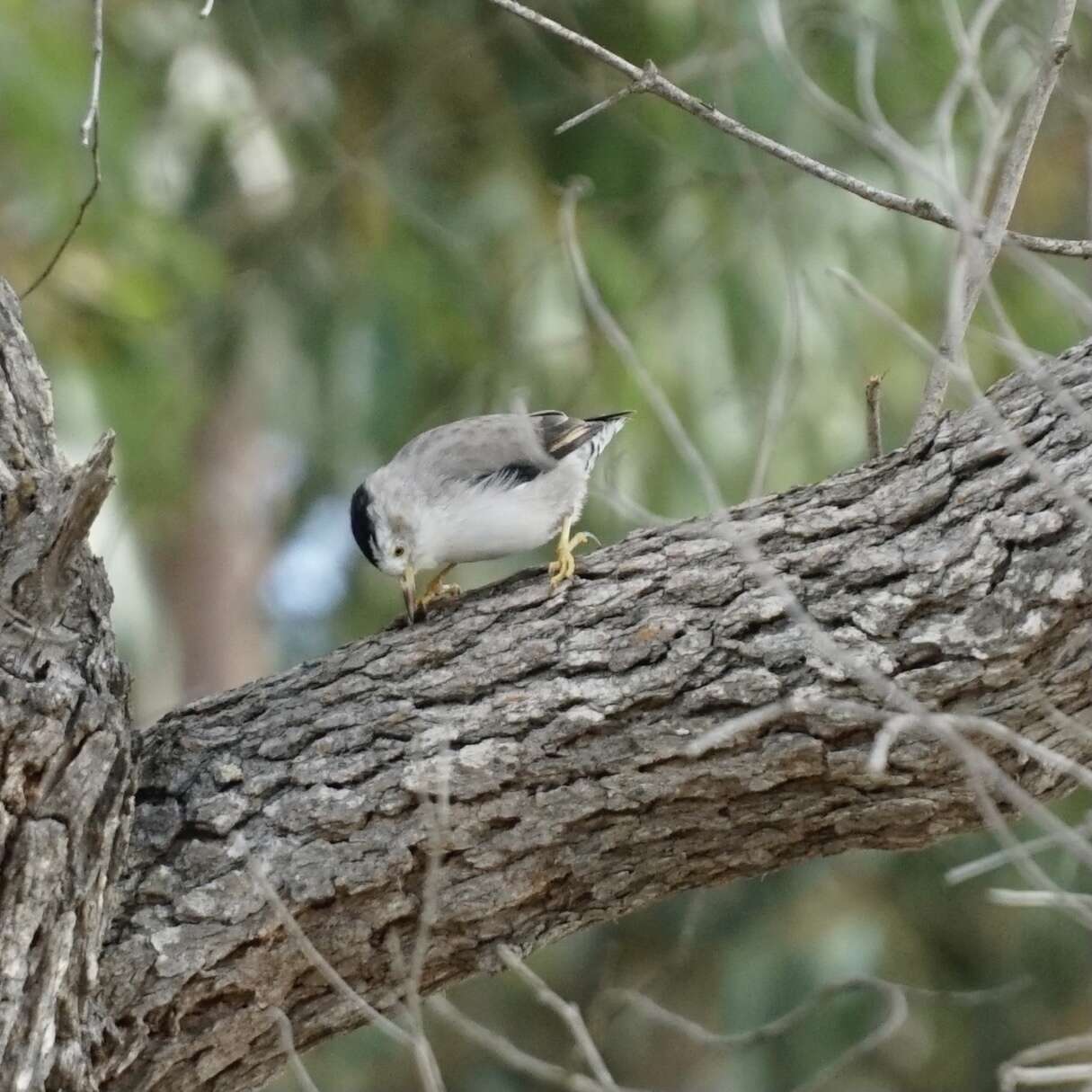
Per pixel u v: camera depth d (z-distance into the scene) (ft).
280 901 21.26
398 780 22.00
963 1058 51.13
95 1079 21.11
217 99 52.65
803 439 48.03
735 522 22.89
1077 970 50.72
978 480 21.85
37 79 41.68
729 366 49.01
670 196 50.37
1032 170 47.93
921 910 51.55
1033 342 49.06
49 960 20.07
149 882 21.80
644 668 22.02
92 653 20.70
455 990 56.08
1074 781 22.30
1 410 22.35
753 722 18.49
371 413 53.93
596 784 21.84
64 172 42.91
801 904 51.13
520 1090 55.06
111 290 44.32
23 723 19.83
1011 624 20.84
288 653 65.00
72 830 20.12
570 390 50.29
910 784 21.39
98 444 19.77
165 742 22.89
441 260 52.90
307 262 54.19
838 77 46.80
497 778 21.93
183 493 54.70
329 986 22.13
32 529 20.44
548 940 23.07
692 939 49.73
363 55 53.26
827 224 48.34
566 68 49.73
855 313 48.88
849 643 21.36
